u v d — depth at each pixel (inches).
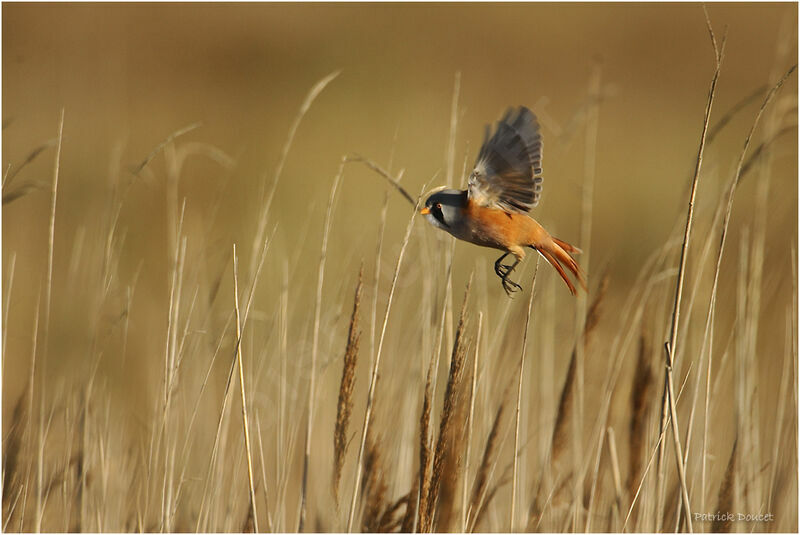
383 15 1454.2
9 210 799.7
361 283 323.6
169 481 353.4
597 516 395.5
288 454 384.5
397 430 406.9
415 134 948.0
